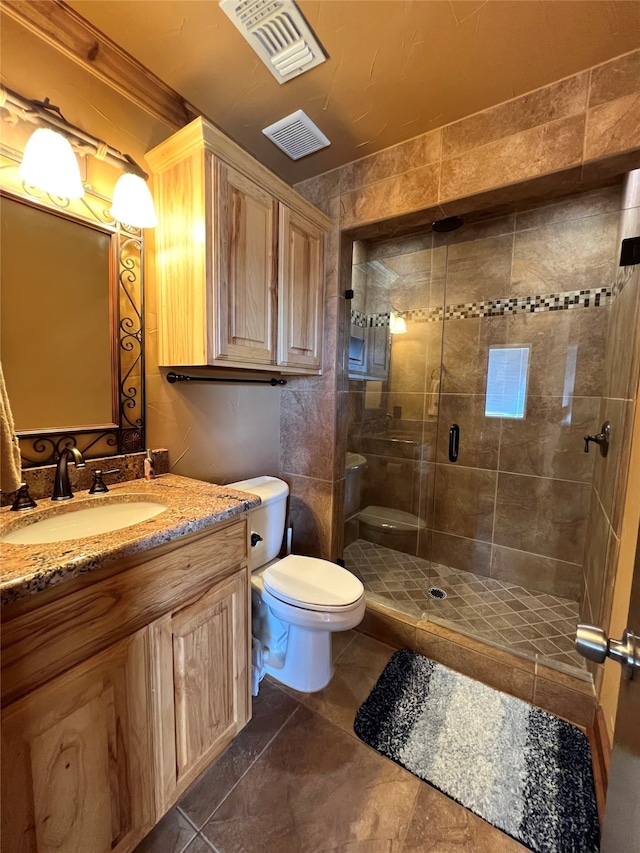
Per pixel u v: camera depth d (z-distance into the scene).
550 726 1.33
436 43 1.15
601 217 1.92
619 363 1.54
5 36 1.02
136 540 0.81
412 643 1.73
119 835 0.83
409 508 2.59
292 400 2.09
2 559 0.69
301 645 1.47
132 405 1.38
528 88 1.33
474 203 1.55
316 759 1.20
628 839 0.47
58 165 1.00
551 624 1.83
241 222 1.37
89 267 1.23
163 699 0.92
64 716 0.72
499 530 2.31
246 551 1.17
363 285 2.46
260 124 1.53
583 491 2.07
